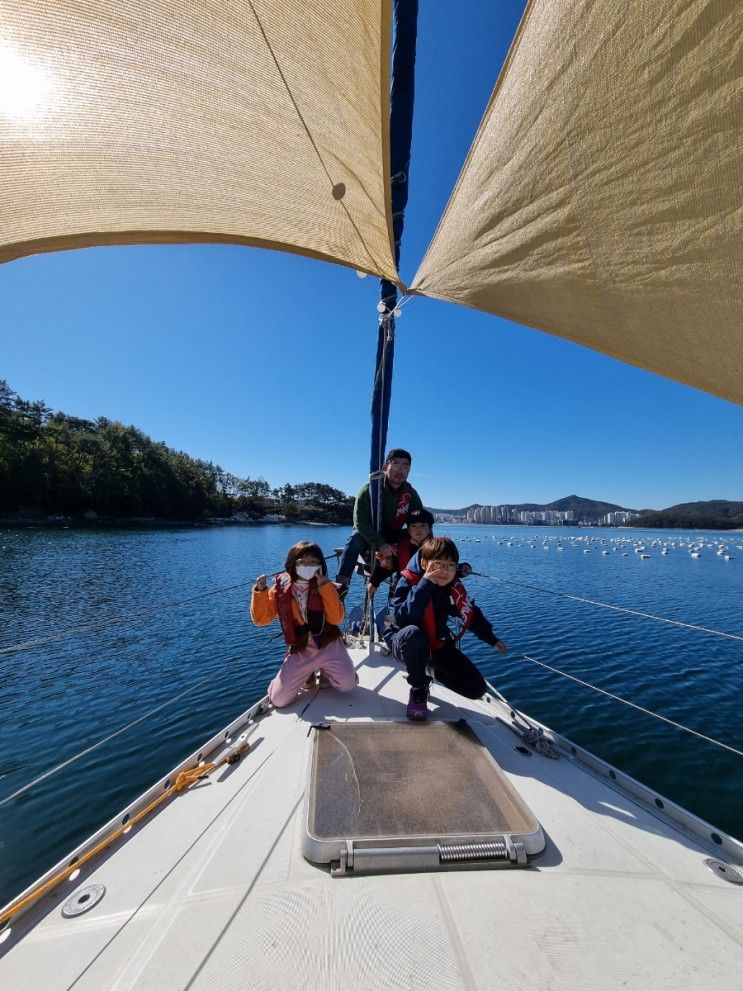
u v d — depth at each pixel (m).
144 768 6.18
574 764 2.07
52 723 7.56
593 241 1.49
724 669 10.44
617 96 1.21
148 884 1.34
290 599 2.74
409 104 2.72
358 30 1.32
